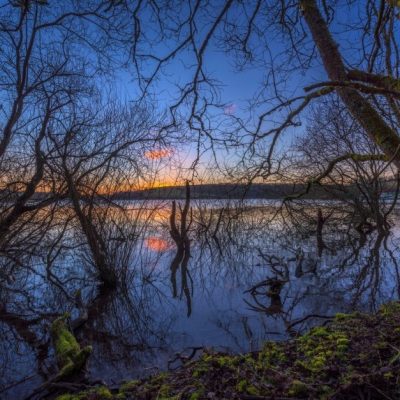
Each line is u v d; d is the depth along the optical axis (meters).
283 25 4.06
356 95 2.63
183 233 14.00
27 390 4.44
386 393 2.57
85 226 9.39
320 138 15.21
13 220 9.24
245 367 3.30
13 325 7.11
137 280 10.82
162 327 6.78
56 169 9.45
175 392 3.08
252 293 8.76
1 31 7.91
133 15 4.01
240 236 18.28
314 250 14.70
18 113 8.70
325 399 2.63
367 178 16.25
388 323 3.86
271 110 2.75
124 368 4.88
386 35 3.22
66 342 5.32
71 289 9.55
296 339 4.03
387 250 13.84
